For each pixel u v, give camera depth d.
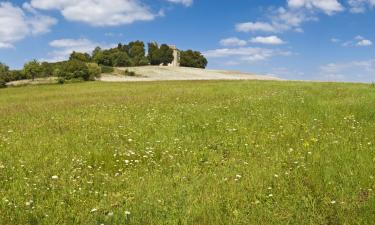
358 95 24.81
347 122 15.05
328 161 9.82
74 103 28.70
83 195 8.38
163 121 16.91
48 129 16.41
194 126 15.47
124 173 9.86
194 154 11.31
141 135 14.35
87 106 25.48
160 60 153.25
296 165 9.86
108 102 27.77
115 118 18.84
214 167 10.16
